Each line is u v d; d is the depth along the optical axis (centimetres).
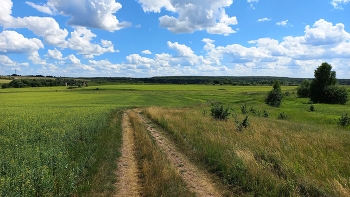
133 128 1855
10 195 567
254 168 786
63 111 2752
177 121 1941
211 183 788
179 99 6931
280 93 5803
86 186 706
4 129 1459
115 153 1094
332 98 7756
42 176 660
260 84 18975
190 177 836
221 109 2275
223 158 920
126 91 10125
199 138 1298
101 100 6203
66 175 736
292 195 645
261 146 1077
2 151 927
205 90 11200
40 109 3152
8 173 685
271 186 700
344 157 964
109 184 747
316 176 752
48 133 1294
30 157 814
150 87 12750
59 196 633
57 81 15288
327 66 8138
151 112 2748
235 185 753
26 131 1357
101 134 1486
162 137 1492
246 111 3903
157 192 684
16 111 2800
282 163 832
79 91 10100
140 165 949
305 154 980
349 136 1591
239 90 11412
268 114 3762
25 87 13450
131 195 693
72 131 1362
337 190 651
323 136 1449
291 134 1471
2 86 12938
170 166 882
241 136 1323
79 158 923
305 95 9200
